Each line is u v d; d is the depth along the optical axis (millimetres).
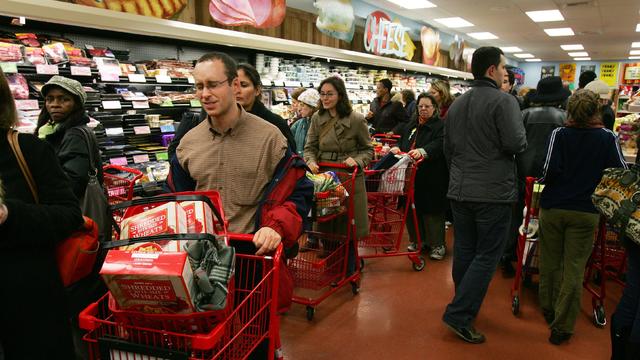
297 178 1588
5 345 1265
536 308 3123
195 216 1196
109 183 2863
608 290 3443
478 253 2580
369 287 3430
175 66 4223
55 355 1315
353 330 2779
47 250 1307
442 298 3256
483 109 2414
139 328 1037
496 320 2953
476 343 2654
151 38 4230
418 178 3871
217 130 1578
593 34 12734
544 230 2713
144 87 4164
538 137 3297
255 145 1547
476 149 2465
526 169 3352
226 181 1571
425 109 3742
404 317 2961
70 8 3174
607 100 4434
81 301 1752
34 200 1304
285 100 5891
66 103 2189
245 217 1569
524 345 2645
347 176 3139
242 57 5590
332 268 3213
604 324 2869
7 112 1266
